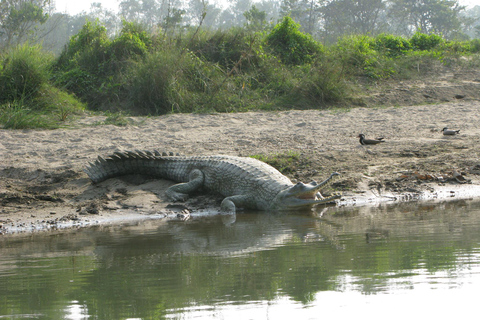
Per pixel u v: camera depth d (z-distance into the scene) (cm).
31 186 1132
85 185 1145
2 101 1816
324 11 7638
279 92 2236
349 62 2605
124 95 2112
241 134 1602
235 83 2222
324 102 2139
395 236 668
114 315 391
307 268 511
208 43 2497
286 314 381
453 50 3059
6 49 2116
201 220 905
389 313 378
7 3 4441
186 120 1794
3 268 574
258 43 2531
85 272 538
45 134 1581
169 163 1172
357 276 475
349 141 1492
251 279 477
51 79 2217
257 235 725
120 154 1173
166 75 2027
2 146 1438
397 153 1355
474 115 1833
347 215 885
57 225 903
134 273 523
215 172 1092
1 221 928
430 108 2005
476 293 414
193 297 429
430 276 465
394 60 2775
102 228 859
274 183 1003
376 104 2183
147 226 857
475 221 764
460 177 1157
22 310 412
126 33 2397
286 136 1568
